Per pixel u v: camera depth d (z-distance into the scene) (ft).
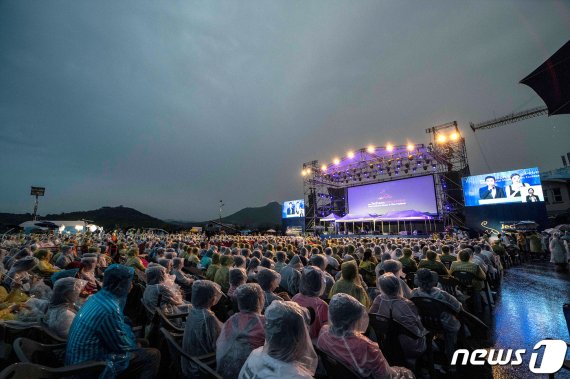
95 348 7.37
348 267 12.66
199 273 24.54
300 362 5.13
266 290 11.09
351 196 115.85
